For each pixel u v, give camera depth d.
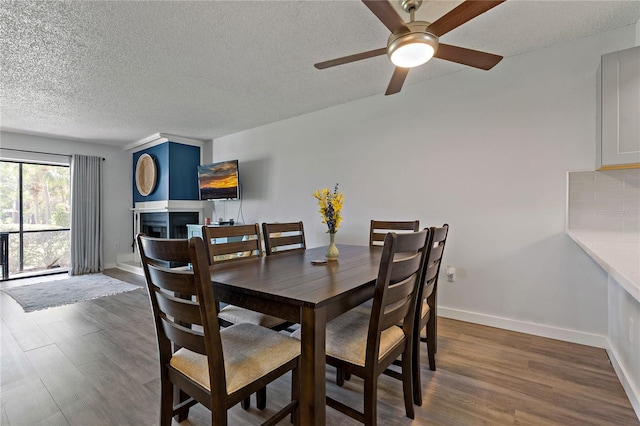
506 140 2.62
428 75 2.92
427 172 3.04
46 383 1.87
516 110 2.58
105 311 3.25
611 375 1.88
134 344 2.42
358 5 1.89
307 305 1.09
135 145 5.66
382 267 1.20
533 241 2.52
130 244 6.07
